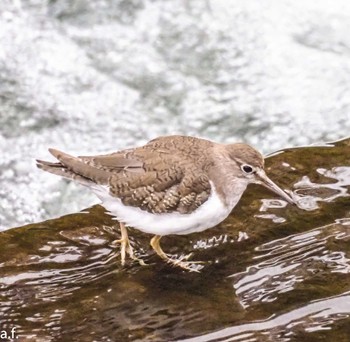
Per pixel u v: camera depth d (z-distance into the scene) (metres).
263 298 11.95
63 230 13.38
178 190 11.91
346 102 16.27
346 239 12.93
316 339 11.23
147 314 11.70
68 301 11.96
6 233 13.34
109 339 11.29
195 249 12.89
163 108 16.05
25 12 17.38
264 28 17.48
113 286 12.20
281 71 16.80
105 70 16.58
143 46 17.05
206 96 16.30
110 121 15.73
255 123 15.83
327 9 17.86
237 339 11.23
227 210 12.35
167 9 17.64
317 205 13.59
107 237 13.20
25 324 11.55
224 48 17.09
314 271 12.40
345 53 17.17
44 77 16.36
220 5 17.78
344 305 11.79
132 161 12.08
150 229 12.22
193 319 11.60
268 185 12.45
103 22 17.39
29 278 12.35
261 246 12.88
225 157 12.25
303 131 15.67
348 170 14.39
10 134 15.38
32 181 14.63
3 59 16.58
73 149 15.17
